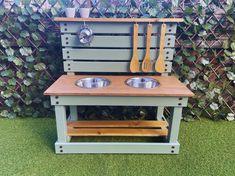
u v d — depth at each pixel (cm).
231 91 176
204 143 146
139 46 149
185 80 171
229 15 155
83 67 154
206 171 121
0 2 156
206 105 179
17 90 178
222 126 169
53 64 170
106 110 177
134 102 125
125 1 152
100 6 153
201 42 162
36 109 182
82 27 144
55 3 155
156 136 150
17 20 159
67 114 178
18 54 168
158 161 129
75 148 134
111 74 161
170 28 145
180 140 149
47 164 125
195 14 155
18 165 124
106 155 134
